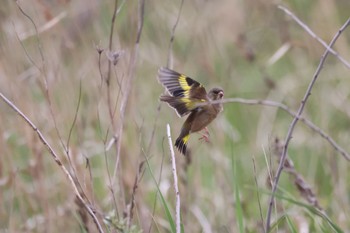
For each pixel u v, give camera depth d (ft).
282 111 49.26
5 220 37.58
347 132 46.98
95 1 42.57
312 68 51.65
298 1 53.62
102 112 39.27
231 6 51.55
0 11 39.17
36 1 38.70
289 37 49.47
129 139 38.09
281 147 32.32
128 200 35.70
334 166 39.19
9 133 39.81
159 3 48.44
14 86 38.09
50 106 29.99
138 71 45.98
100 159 39.99
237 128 49.14
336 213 37.88
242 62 54.80
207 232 35.65
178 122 40.65
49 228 36.73
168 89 25.96
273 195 26.94
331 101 47.98
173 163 26.37
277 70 54.49
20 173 40.73
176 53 47.88
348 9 57.57
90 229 32.22
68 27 42.93
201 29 46.98
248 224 36.14
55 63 38.91
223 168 40.83
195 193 39.11
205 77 48.78
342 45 49.08
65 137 38.01
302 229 34.76
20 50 38.75
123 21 42.16
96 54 39.68
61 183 37.52
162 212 38.04
